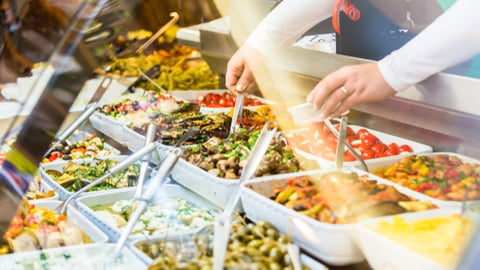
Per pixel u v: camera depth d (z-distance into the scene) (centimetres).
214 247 163
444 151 269
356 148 274
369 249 162
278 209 187
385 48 313
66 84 183
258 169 225
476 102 227
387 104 270
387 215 177
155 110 342
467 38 214
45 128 185
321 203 183
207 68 448
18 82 238
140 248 192
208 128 295
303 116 238
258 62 300
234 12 367
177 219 221
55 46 181
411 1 303
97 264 188
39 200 238
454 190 209
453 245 149
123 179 265
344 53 319
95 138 329
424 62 221
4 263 188
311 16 302
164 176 216
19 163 188
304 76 308
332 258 174
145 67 364
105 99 316
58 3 188
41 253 193
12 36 232
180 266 167
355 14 287
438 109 244
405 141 279
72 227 214
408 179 230
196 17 379
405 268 151
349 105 232
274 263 165
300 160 242
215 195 229
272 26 301
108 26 188
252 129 279
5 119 221
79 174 271
